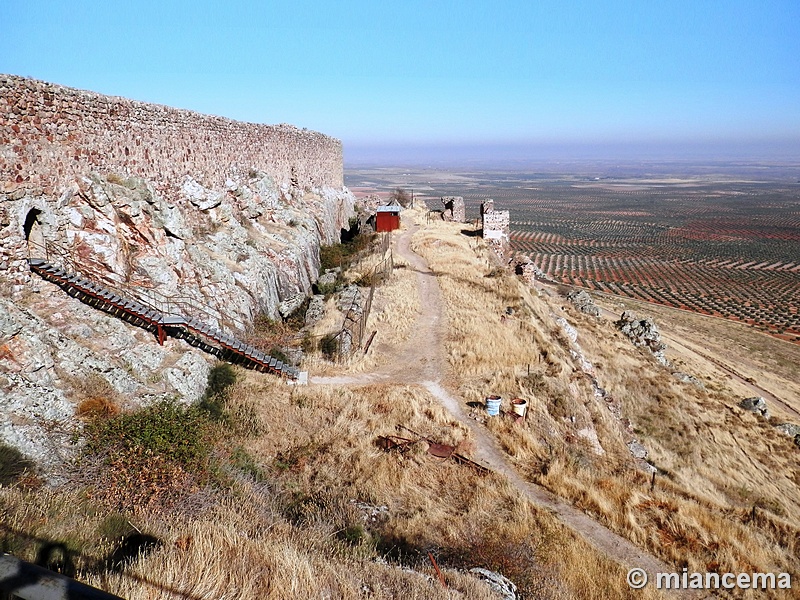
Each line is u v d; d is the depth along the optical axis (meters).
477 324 31.22
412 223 66.25
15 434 12.08
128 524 9.37
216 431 16.23
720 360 57.91
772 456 32.59
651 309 84.94
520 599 10.85
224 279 25.56
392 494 15.28
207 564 7.69
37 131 17.56
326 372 24.11
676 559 14.34
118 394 15.56
